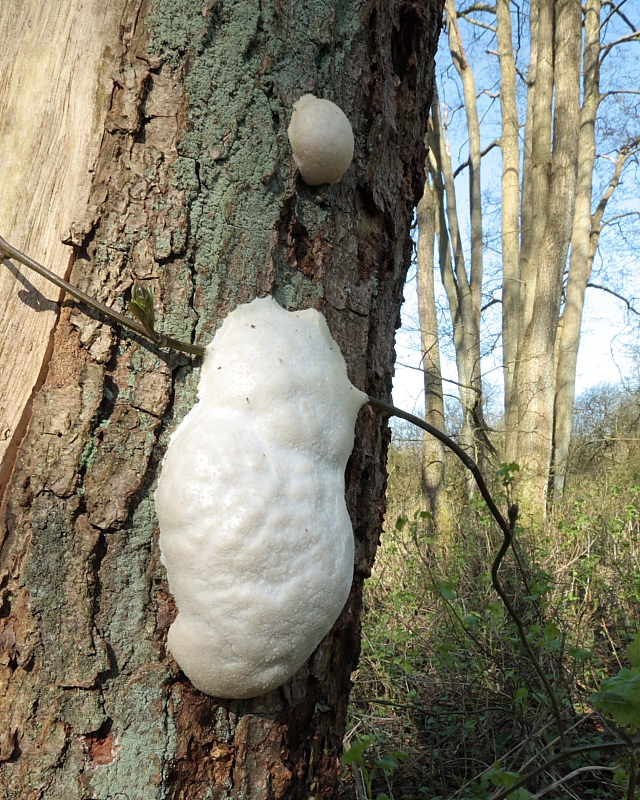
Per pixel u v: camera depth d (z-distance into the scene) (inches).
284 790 8.4
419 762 21.0
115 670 7.7
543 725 18.2
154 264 8.1
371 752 21.1
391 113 10.0
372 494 9.9
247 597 7.4
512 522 11.5
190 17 8.3
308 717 8.9
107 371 7.9
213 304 8.2
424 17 10.6
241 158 8.4
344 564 8.0
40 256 8.0
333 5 9.2
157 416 8.0
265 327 8.2
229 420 7.7
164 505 7.6
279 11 8.7
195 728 7.9
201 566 7.4
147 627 7.8
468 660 24.2
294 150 8.7
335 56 9.2
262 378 7.8
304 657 7.9
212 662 7.5
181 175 8.2
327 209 9.1
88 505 7.8
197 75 8.3
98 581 7.7
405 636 26.9
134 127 8.1
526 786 18.8
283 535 7.5
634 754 10.3
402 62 10.7
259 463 7.6
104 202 8.1
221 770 8.1
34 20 8.3
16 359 7.9
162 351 8.0
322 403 8.2
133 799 7.6
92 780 7.6
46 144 8.1
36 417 7.8
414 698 22.4
